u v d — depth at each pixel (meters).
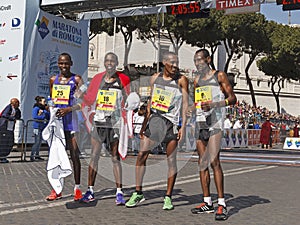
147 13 14.48
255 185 8.08
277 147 25.33
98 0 13.74
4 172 8.80
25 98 13.67
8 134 10.67
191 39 24.03
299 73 36.62
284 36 36.38
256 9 12.98
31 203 5.79
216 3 13.45
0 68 13.85
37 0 14.07
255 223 4.98
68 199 6.14
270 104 51.12
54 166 5.89
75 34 15.52
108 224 4.75
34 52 13.95
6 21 13.85
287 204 6.23
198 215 5.34
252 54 33.03
